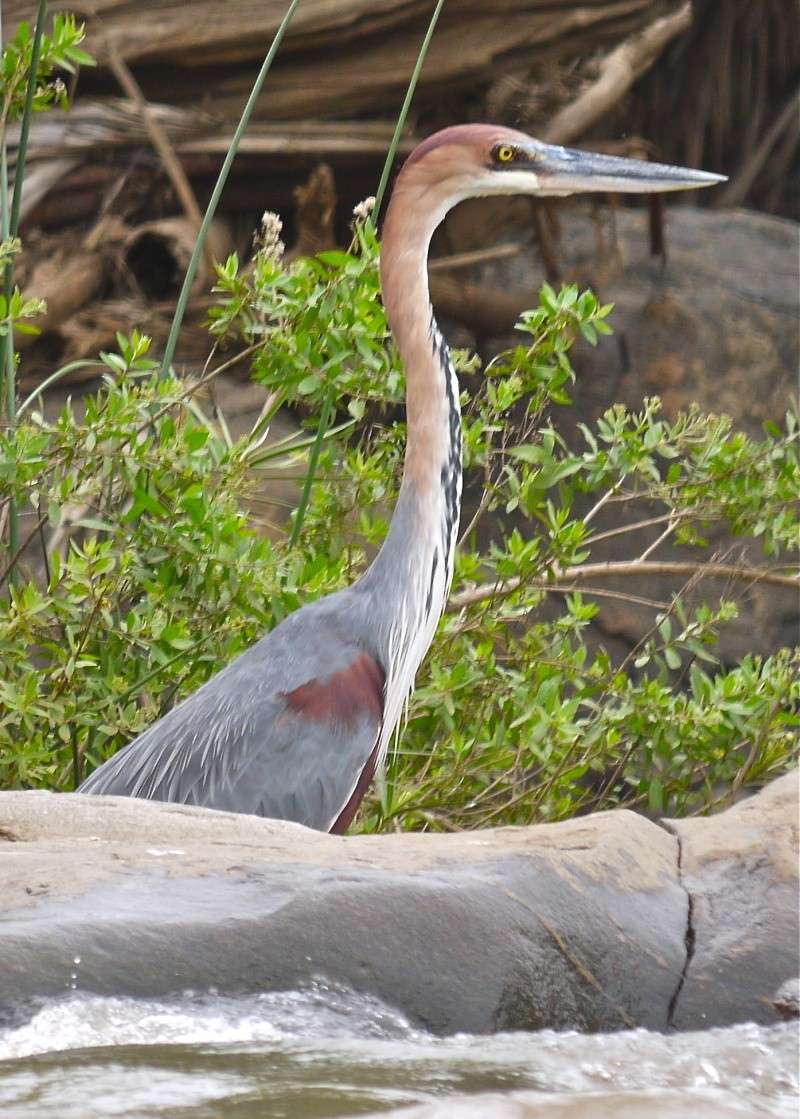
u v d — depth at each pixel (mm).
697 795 11148
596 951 5293
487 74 19750
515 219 21625
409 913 5148
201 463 9938
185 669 10477
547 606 19797
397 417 17266
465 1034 5078
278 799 8516
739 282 23000
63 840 5730
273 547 10727
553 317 10609
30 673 9352
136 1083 4305
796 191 28656
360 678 8938
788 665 11219
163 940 4918
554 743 10461
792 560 20625
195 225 19531
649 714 10664
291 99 19750
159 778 8609
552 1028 5188
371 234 10547
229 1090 4270
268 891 5164
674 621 20078
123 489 10203
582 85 21828
